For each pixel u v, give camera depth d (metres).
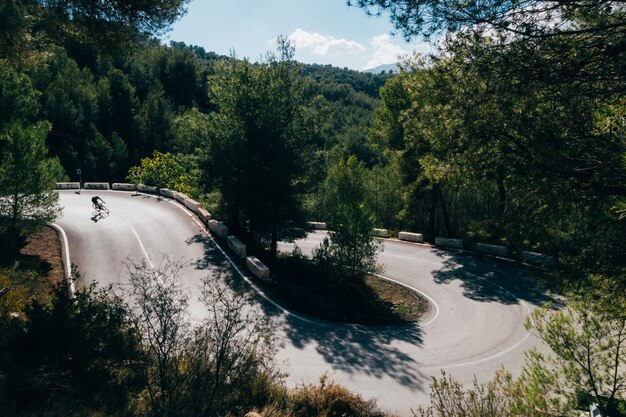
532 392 7.57
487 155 6.83
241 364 7.95
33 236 22.31
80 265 19.45
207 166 23.27
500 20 5.90
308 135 23.64
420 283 22.50
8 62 12.90
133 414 6.71
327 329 15.88
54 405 6.04
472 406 7.58
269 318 16.16
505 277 22.94
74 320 7.39
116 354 7.23
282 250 29.38
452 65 6.67
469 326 17.08
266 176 22.42
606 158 5.51
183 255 21.94
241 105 22.41
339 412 9.88
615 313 6.39
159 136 77.06
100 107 70.69
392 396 11.72
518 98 6.17
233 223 27.28
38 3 10.90
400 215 34.06
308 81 23.84
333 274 21.27
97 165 62.47
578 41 5.61
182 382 6.94
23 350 6.89
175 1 12.02
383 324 17.11
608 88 5.52
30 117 27.91
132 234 24.72
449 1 6.08
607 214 5.71
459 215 39.53
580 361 7.59
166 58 106.94
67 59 72.88
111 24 11.52
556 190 6.02
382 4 6.28
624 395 7.38
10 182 18.17
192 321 13.95
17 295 10.88
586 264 6.14
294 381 12.06
